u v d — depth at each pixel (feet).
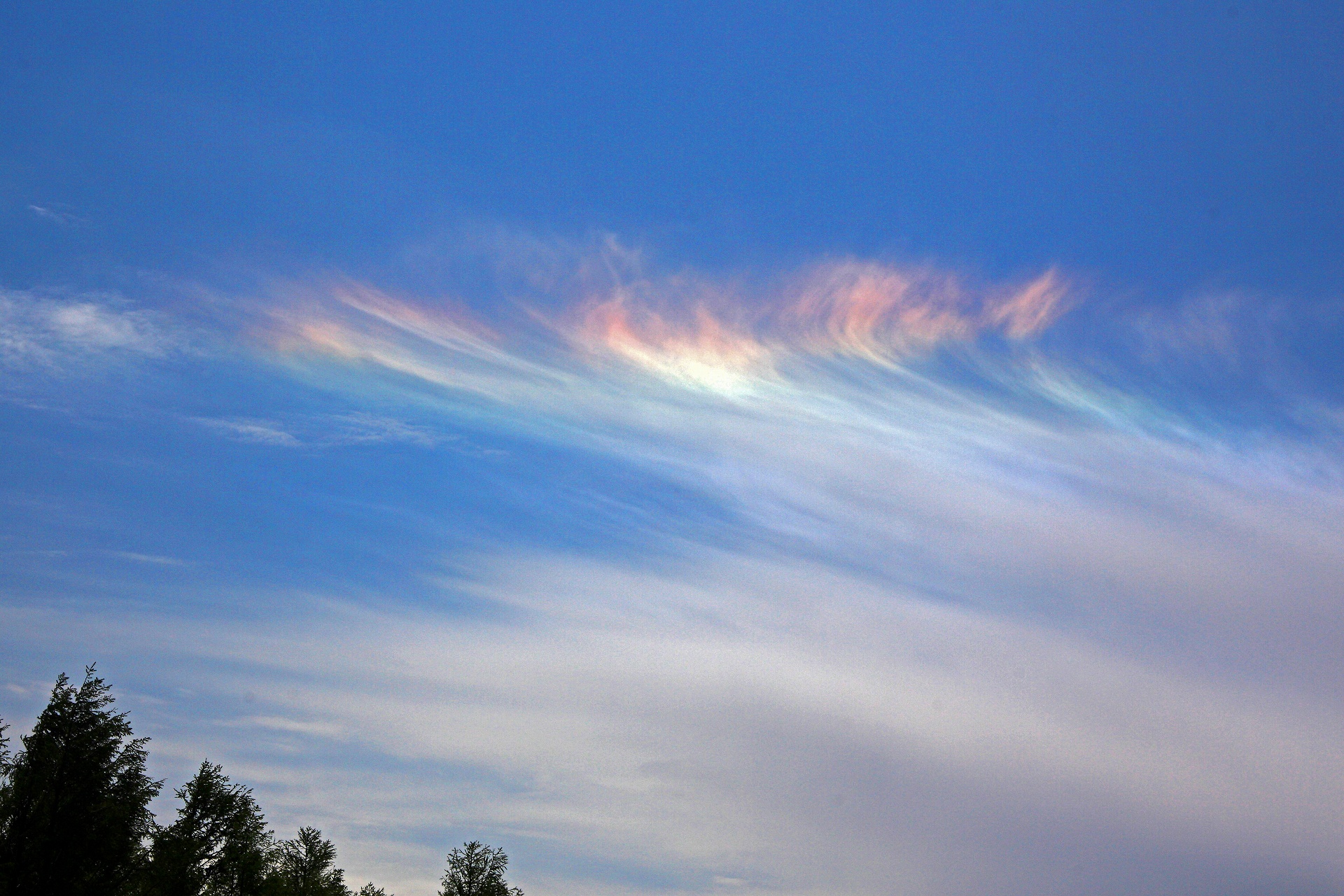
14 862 91.76
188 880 108.58
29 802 94.43
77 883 94.89
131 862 103.45
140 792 99.96
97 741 98.73
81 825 95.35
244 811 115.96
